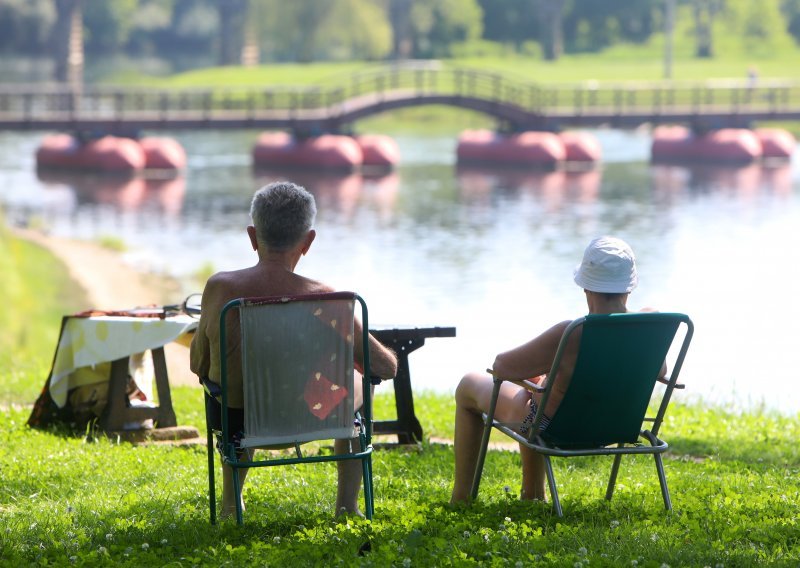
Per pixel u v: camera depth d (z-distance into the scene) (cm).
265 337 1367
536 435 1488
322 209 11719
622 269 1475
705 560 1324
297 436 1407
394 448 2355
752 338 5966
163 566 1317
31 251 7825
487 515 1529
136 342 2344
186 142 19850
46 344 5141
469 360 5388
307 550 1344
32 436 2364
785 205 12138
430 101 16338
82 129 14500
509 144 16150
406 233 10169
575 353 1457
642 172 15650
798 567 1307
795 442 2612
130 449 2252
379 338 2328
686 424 2827
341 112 15838
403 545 1349
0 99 14662
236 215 11162
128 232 9888
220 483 1878
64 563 1334
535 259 8875
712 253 9156
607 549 1362
